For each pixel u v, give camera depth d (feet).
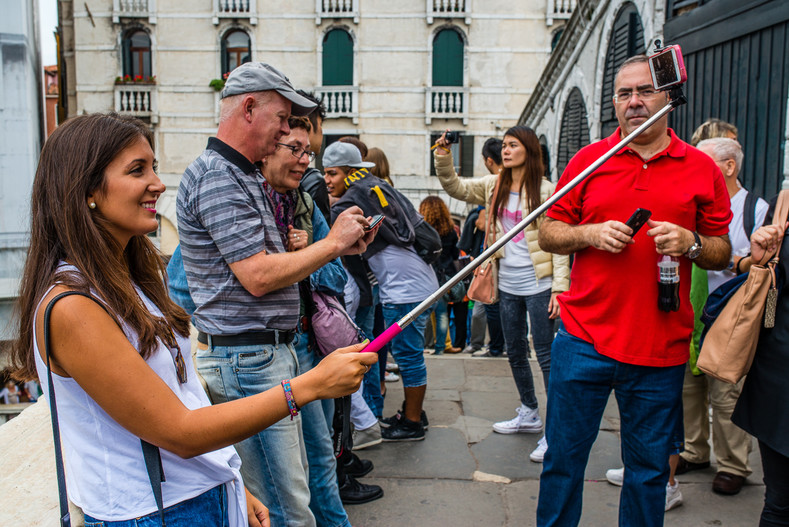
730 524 9.61
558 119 36.35
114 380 3.96
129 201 4.34
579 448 8.19
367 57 59.62
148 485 4.30
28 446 9.04
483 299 12.89
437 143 14.21
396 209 12.31
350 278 12.21
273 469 6.90
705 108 16.79
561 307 8.41
